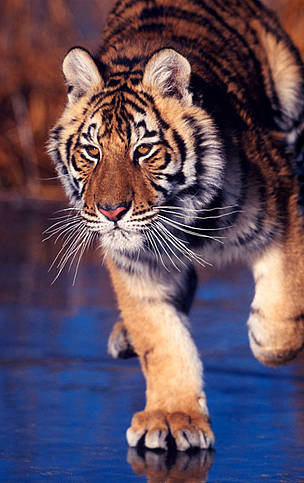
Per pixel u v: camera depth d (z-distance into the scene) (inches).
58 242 665.6
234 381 373.4
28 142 818.2
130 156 301.6
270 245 329.7
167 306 330.0
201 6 369.4
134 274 327.3
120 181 297.3
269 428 311.6
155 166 302.7
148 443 296.8
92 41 818.8
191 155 306.7
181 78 307.4
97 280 576.1
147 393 324.5
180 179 306.2
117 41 355.3
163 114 305.6
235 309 501.7
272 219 327.3
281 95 371.6
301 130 375.9
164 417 310.8
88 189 304.2
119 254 327.6
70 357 407.8
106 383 369.7
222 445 297.0
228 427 313.6
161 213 305.7
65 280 573.3
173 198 307.1
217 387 364.5
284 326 330.3
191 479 262.1
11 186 821.9
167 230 308.5
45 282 565.0
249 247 330.0
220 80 339.6
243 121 334.3
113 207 295.4
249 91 351.6
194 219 314.2
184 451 293.6
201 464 277.9
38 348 421.1
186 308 348.2
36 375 378.3
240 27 373.4
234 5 382.9
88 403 340.8
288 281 330.0
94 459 281.1
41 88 813.9
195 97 311.6
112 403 341.4
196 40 351.9
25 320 474.9
